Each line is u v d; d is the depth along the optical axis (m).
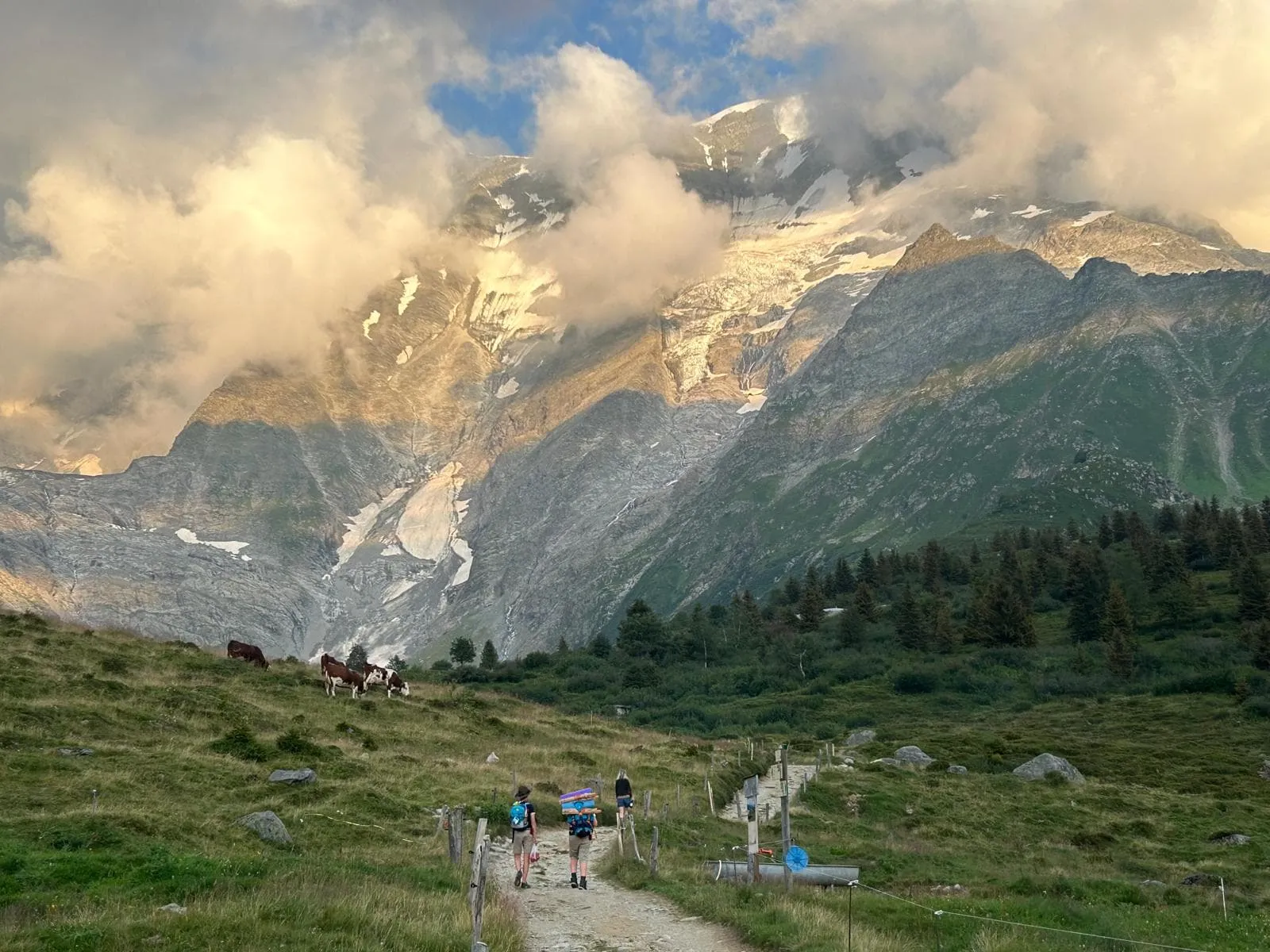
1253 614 155.62
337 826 36.09
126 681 55.06
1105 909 35.69
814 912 26.91
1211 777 86.31
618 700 166.00
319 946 19.66
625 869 32.91
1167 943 29.94
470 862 33.50
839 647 185.12
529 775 54.31
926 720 136.50
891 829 60.81
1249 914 38.09
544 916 26.75
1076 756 97.00
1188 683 133.00
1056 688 144.88
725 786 64.38
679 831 44.12
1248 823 67.25
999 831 62.44
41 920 21.34
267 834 33.09
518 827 30.77
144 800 34.88
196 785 38.28
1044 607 196.38
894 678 158.12
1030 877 43.72
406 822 38.69
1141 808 71.44
